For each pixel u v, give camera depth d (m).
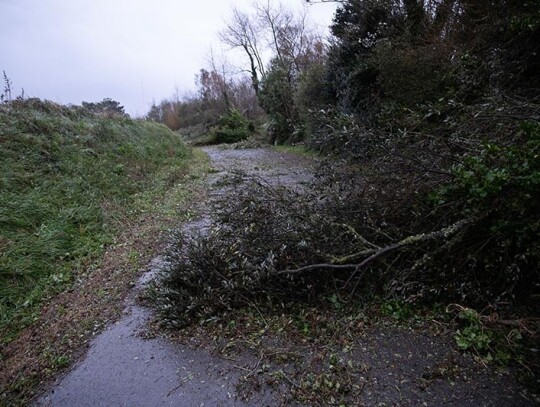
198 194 7.47
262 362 2.44
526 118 2.65
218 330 2.83
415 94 6.20
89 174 6.99
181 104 38.62
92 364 2.67
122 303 3.48
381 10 9.01
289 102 17.47
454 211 2.71
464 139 3.04
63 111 9.42
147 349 2.75
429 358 2.27
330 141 4.27
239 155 15.37
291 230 3.06
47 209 5.20
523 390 1.96
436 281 2.70
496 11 5.25
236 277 3.00
